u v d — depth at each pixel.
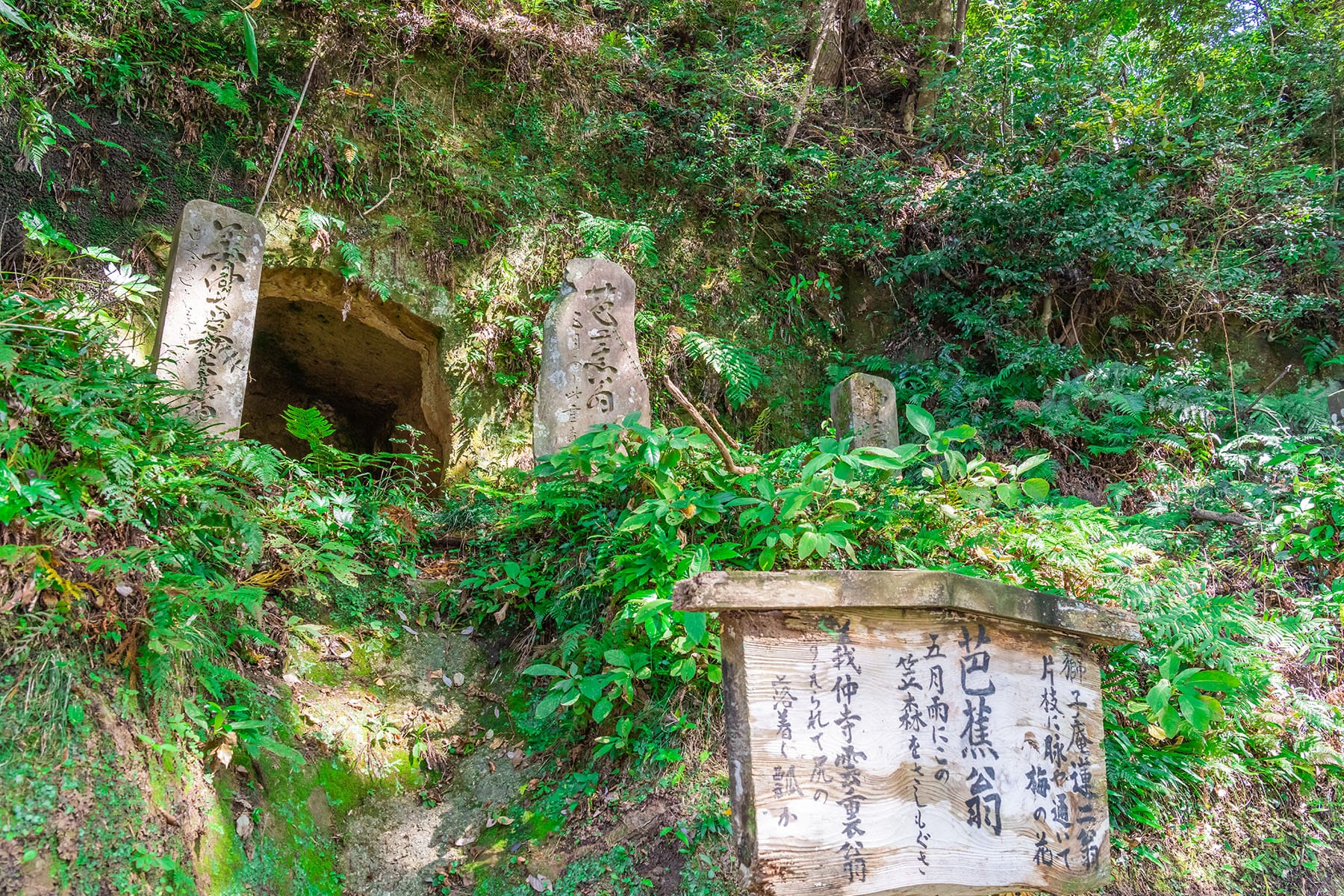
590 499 4.67
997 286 8.55
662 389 7.90
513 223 7.74
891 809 2.44
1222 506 5.93
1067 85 8.57
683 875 3.22
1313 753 4.04
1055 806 2.66
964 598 2.58
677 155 8.88
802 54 10.61
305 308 7.93
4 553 2.51
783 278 9.05
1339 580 4.93
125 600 2.91
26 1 6.09
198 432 3.96
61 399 3.03
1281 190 8.81
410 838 3.62
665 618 3.66
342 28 7.39
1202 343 8.77
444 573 5.12
